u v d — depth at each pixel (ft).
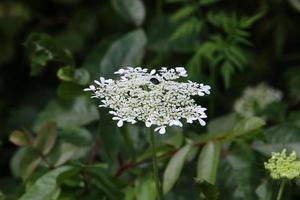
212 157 2.69
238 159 2.91
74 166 2.75
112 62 3.03
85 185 2.84
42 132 2.96
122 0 3.61
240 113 3.35
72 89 2.84
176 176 2.70
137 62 3.04
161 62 3.66
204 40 3.68
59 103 3.34
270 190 2.80
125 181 2.88
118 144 2.86
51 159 3.00
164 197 3.05
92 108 3.30
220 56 3.23
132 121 2.21
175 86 2.27
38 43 2.89
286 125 2.97
